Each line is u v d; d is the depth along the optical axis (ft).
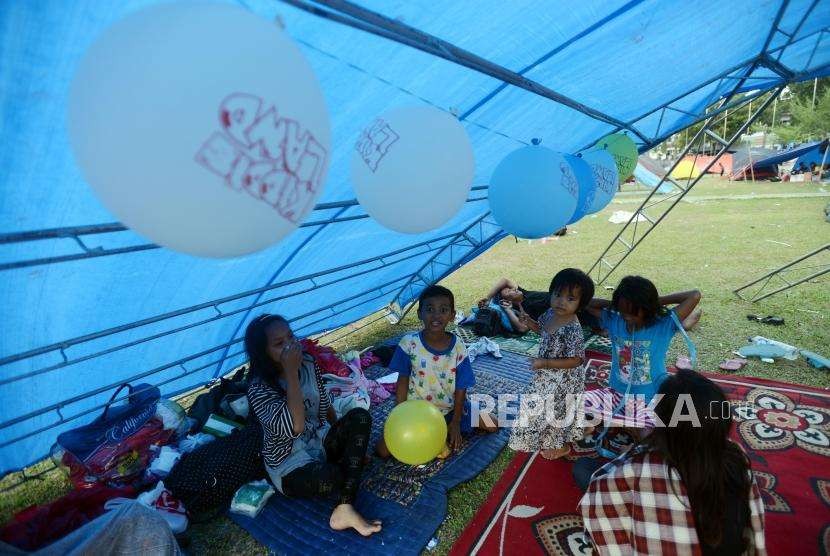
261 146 3.42
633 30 7.86
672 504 4.97
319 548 8.32
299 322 16.05
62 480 11.29
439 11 5.44
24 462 10.59
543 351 9.82
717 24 8.89
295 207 4.03
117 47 3.12
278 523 9.01
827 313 17.21
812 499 8.54
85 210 5.59
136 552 6.70
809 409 11.35
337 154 7.60
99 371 9.94
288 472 8.90
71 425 10.78
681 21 8.14
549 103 9.67
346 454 8.88
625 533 5.50
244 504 9.26
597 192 11.21
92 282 6.86
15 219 5.15
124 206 3.52
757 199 52.29
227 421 11.38
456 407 10.63
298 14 4.63
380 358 16.60
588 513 5.73
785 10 9.21
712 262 26.66
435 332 10.18
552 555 7.72
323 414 9.91
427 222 6.44
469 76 7.20
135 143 3.12
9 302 6.16
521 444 10.06
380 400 13.62
